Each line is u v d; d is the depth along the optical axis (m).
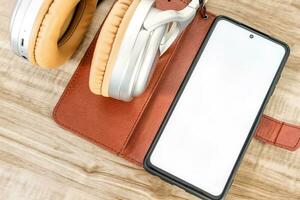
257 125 0.54
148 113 0.58
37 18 0.48
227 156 0.54
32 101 0.59
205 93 0.55
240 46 0.56
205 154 0.54
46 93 0.59
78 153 0.57
